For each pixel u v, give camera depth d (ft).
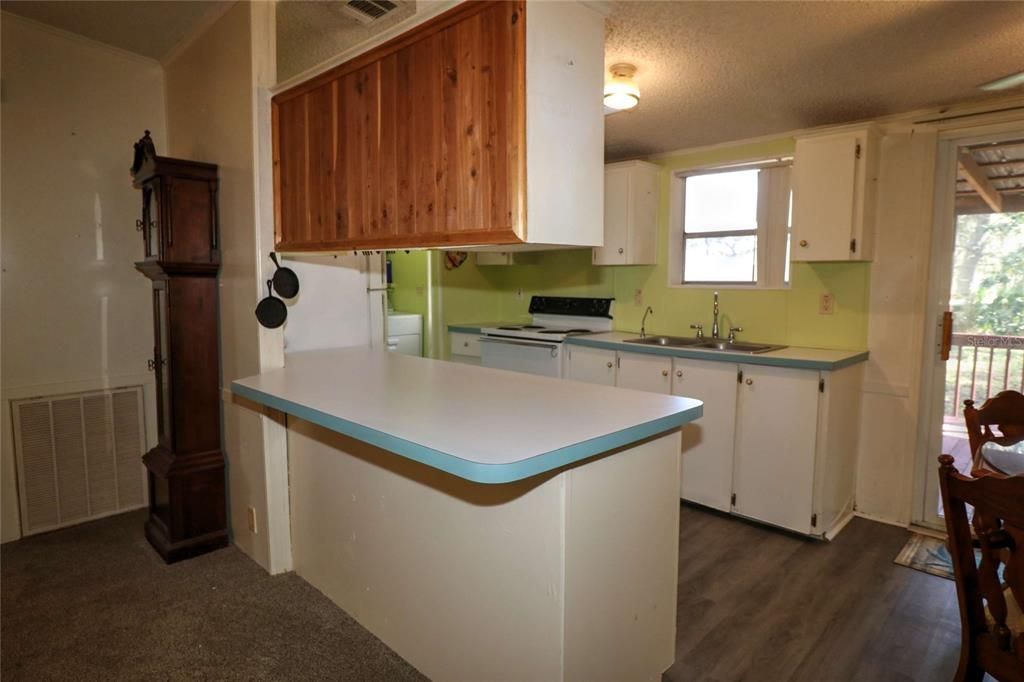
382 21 7.70
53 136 9.11
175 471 8.46
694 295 12.63
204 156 8.96
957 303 9.75
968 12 6.23
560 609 4.77
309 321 9.25
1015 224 9.12
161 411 9.20
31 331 9.08
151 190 8.92
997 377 9.46
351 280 9.73
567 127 5.24
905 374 10.05
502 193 5.04
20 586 7.77
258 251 7.70
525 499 4.97
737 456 10.29
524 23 4.82
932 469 10.08
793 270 11.25
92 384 9.71
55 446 9.40
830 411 9.34
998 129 9.06
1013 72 7.93
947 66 7.76
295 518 8.16
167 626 6.95
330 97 6.84
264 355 7.79
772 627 7.12
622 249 12.55
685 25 6.59
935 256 9.83
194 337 8.65
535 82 4.93
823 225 9.92
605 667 5.30
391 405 5.82
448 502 5.73
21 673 6.07
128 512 10.21
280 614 7.25
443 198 5.57
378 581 6.73
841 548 9.25
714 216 12.48
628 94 8.11
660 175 13.01
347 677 6.15
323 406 5.78
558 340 12.90
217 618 7.14
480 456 4.14
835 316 10.77
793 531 9.73
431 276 15.28
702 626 7.13
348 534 7.15
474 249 6.31
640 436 5.03
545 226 5.10
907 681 6.15
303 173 7.35
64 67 9.14
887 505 10.34
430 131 5.65
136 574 8.13
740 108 9.61
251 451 8.29
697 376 10.66
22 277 8.96
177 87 9.66
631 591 5.53
